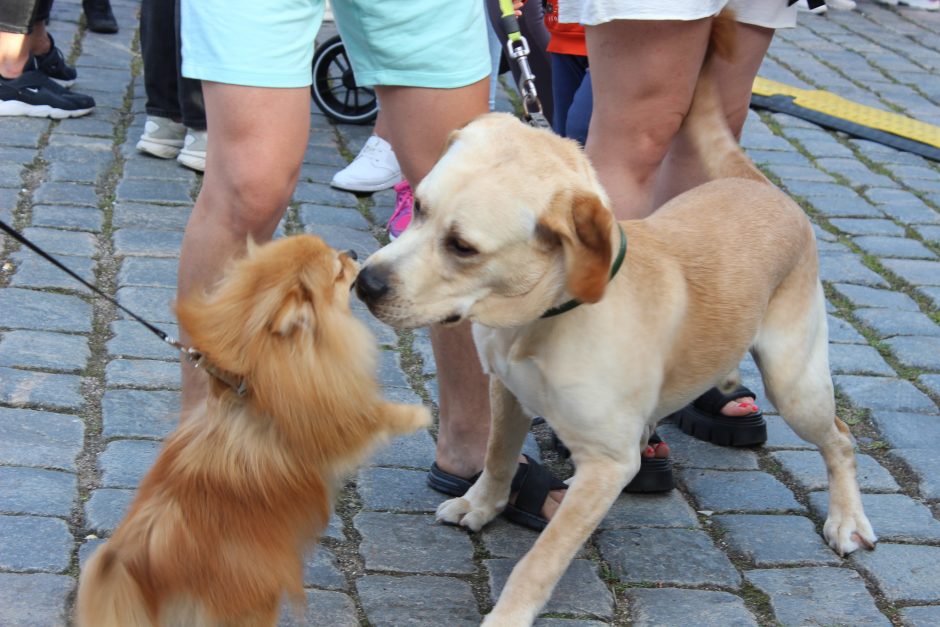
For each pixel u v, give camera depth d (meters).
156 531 2.09
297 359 2.13
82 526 2.77
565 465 3.41
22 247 4.08
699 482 3.35
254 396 2.15
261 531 2.16
